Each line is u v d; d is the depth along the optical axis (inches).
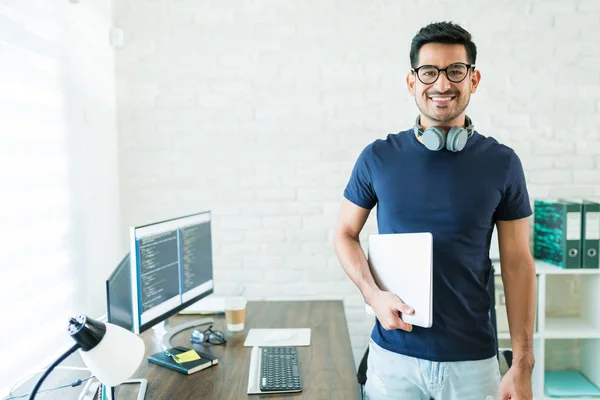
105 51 106.3
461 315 60.0
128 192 114.0
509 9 109.7
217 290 115.6
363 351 115.6
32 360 75.7
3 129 70.1
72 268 89.8
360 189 65.6
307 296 115.4
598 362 106.6
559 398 104.3
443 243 59.7
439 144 59.0
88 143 97.5
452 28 58.6
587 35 109.9
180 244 83.3
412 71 61.7
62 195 86.7
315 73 112.0
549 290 115.2
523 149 112.0
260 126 113.0
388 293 60.4
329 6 110.8
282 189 114.0
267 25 111.6
